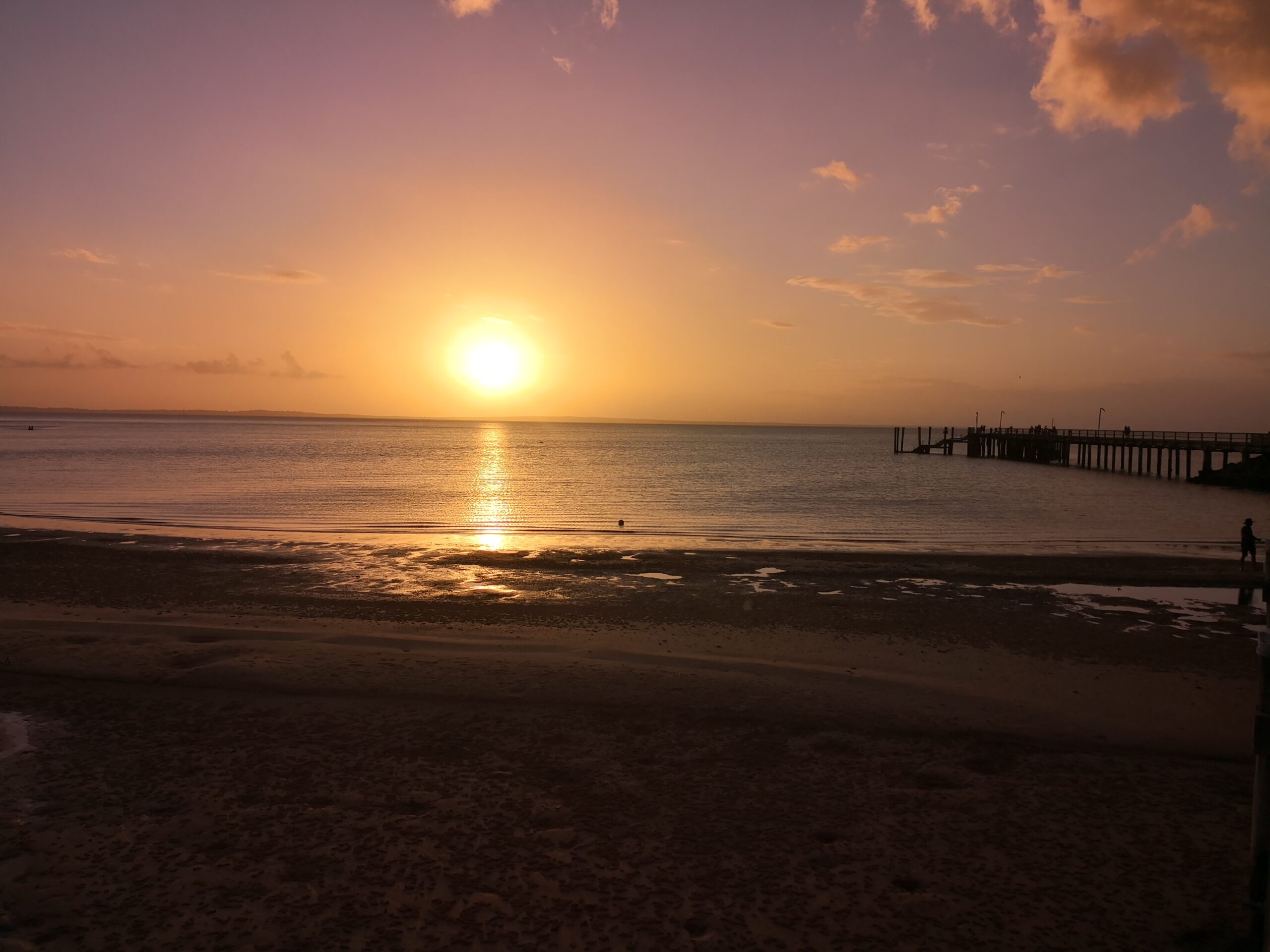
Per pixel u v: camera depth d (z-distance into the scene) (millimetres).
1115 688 10719
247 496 39469
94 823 6383
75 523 28141
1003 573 19938
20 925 5035
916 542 26625
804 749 8258
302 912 5227
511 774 7500
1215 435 54625
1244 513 36375
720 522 32438
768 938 5020
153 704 9148
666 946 4930
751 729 8781
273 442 113875
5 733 8227
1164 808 6984
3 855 5867
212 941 4906
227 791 6992
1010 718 9305
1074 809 6934
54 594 15961
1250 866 5441
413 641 12375
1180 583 18891
